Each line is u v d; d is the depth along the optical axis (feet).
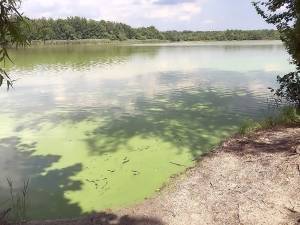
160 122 36.91
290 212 18.11
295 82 38.11
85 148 30.19
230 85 57.47
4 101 47.42
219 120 37.35
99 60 104.06
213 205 19.53
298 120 32.81
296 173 21.09
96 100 47.19
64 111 41.81
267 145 26.66
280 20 37.06
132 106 43.78
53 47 190.70
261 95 49.11
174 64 91.66
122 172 25.63
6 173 25.86
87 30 268.00
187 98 47.88
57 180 24.67
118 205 21.21
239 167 23.34
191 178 22.90
